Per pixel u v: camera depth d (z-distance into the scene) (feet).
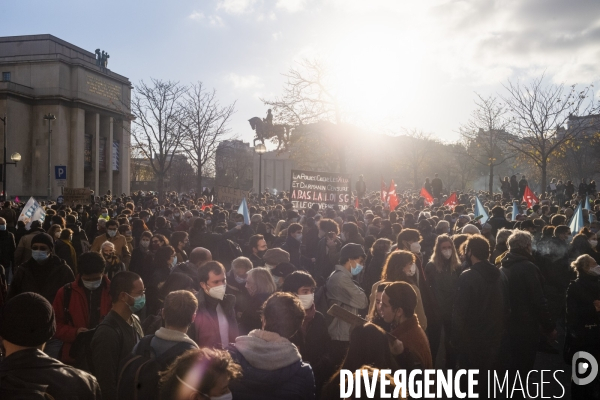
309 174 57.00
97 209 67.72
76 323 18.15
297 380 11.47
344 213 54.80
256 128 122.72
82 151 242.99
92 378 10.74
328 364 16.56
